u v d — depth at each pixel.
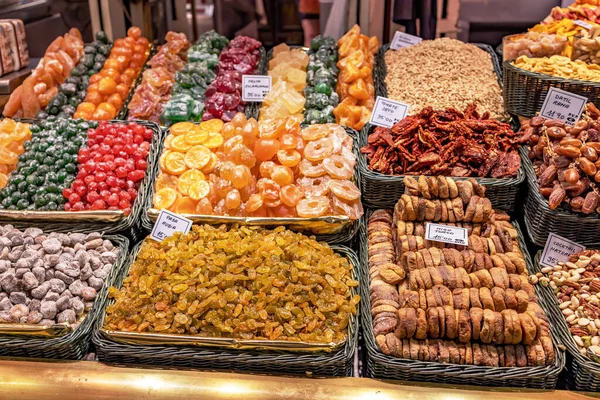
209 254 2.23
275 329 2.05
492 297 2.02
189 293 2.10
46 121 2.92
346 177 2.57
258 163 2.67
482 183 2.51
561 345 2.04
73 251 2.35
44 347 2.04
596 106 2.76
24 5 3.90
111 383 1.96
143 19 3.90
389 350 2.00
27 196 2.58
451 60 3.35
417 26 3.91
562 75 2.84
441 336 2.01
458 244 2.27
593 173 2.31
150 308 2.12
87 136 2.79
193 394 1.93
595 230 2.36
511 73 2.88
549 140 2.53
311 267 2.17
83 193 2.57
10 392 1.96
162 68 3.45
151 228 2.50
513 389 1.96
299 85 3.32
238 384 1.95
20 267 2.21
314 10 3.87
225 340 2.02
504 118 3.01
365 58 3.44
